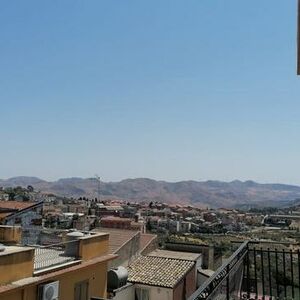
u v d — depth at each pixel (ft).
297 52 23.58
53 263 53.36
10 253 43.60
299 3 22.58
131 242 96.07
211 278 17.07
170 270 90.53
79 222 144.25
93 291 60.34
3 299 41.45
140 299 83.41
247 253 28.89
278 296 27.55
